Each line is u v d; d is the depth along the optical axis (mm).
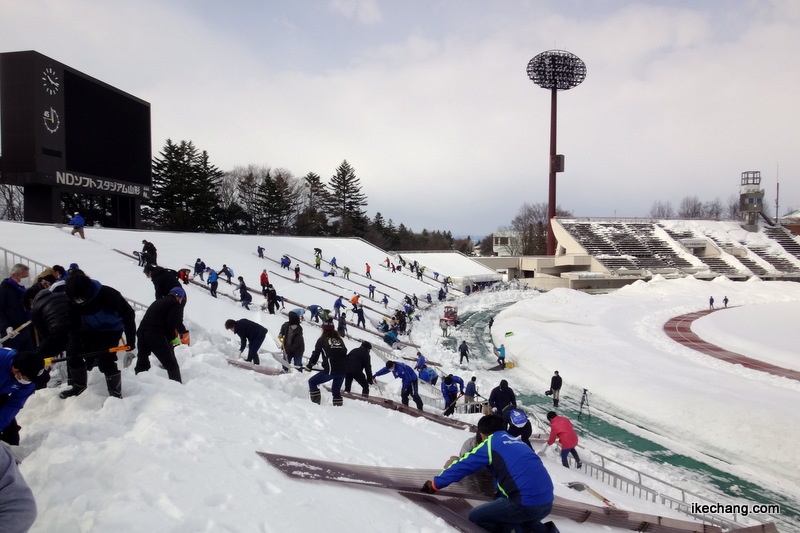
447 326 35812
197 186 63031
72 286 4895
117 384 5434
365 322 30969
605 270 72812
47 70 27469
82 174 30125
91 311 5152
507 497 4270
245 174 91062
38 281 6422
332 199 96750
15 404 3922
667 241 83562
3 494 2564
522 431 10188
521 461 4219
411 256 66375
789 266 78812
